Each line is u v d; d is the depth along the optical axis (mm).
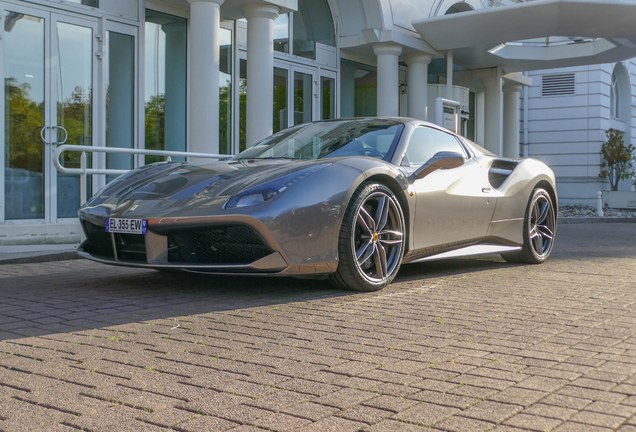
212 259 3080
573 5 8742
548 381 1792
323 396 1668
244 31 8852
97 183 7145
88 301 3037
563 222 11469
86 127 7020
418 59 10969
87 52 7004
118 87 7312
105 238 3238
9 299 3094
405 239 3516
